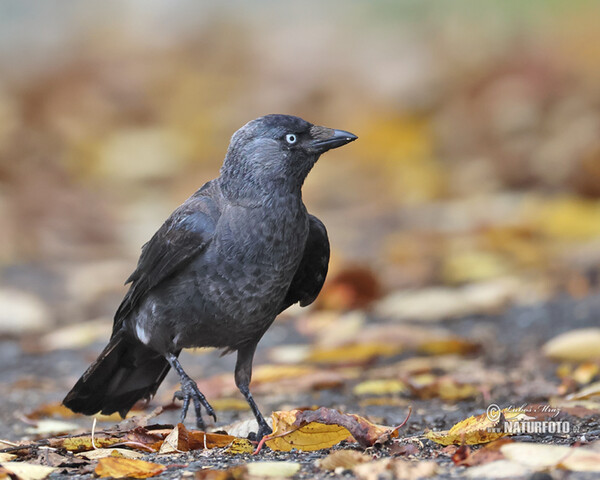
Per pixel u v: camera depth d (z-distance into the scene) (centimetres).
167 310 690
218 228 678
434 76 2095
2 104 2038
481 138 1884
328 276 1199
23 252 1522
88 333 1098
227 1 2673
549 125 1781
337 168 1955
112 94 2184
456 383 812
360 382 888
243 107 2170
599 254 1290
